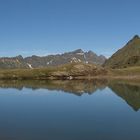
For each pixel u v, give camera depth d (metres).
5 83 174.62
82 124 51.19
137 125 50.06
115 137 41.56
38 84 165.38
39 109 70.50
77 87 143.62
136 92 115.56
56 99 93.62
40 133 43.72
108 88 136.25
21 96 103.12
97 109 70.56
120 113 63.88
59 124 51.09
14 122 52.88
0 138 40.38
